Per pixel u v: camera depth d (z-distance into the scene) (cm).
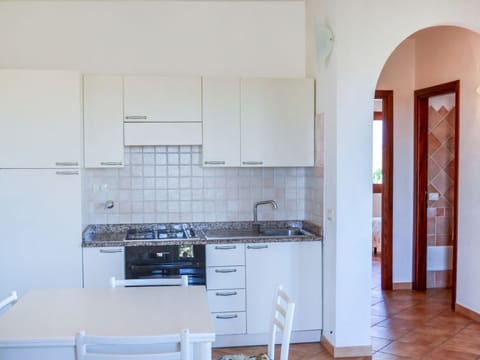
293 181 471
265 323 408
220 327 403
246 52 460
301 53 467
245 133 427
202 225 461
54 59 438
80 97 397
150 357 191
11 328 215
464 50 481
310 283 413
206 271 399
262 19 461
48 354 205
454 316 482
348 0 374
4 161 385
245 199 465
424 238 577
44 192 388
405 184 578
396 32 380
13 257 387
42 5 434
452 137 588
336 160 380
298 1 461
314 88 433
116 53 444
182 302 256
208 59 455
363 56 378
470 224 472
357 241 383
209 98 422
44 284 389
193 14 452
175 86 418
